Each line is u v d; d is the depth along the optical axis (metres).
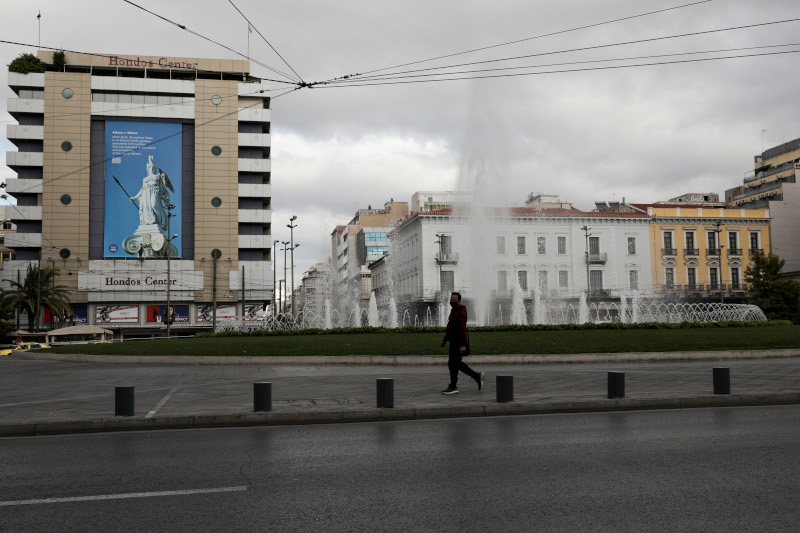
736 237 80.31
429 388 15.41
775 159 93.25
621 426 10.40
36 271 70.75
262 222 85.69
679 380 16.27
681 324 32.81
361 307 108.44
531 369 20.61
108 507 6.18
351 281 123.50
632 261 76.94
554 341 25.75
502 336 27.52
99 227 80.94
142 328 81.81
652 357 23.12
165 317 82.50
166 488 6.84
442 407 12.05
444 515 5.78
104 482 7.15
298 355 24.66
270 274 84.62
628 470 7.33
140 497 6.50
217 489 6.76
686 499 6.16
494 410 12.16
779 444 8.68
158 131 82.94
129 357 26.25
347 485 6.86
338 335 30.38
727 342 25.36
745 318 55.12
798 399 13.30
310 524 5.59
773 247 81.25
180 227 83.06
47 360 30.00
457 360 14.20
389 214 122.19
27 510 6.11
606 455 8.15
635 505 6.00
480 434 9.86
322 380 17.69
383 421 11.57
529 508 5.95
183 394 15.19
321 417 11.66
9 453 9.02
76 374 21.64
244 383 17.55
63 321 79.19
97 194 81.06
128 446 9.43
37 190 79.31
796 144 89.69
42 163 79.44
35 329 70.50
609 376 13.12
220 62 87.19
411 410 11.94
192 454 8.68
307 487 6.79
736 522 5.50
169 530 5.50
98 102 81.06
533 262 74.56
